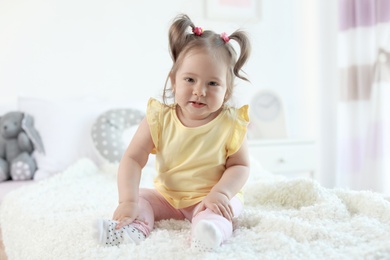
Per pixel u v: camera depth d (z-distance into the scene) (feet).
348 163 8.21
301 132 10.13
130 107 7.12
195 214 3.09
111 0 8.27
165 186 3.50
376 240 2.61
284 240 2.63
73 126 6.62
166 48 8.72
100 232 2.78
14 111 6.59
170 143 3.44
